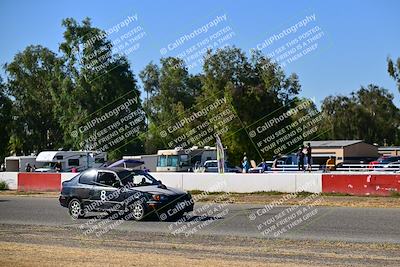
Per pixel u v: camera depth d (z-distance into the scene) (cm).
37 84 7062
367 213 1680
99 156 4606
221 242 1209
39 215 1805
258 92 4200
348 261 955
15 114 6819
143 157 4450
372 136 7588
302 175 2316
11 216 1778
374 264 925
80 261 946
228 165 4006
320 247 1116
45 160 4453
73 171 4000
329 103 7606
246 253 1055
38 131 6925
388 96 7800
